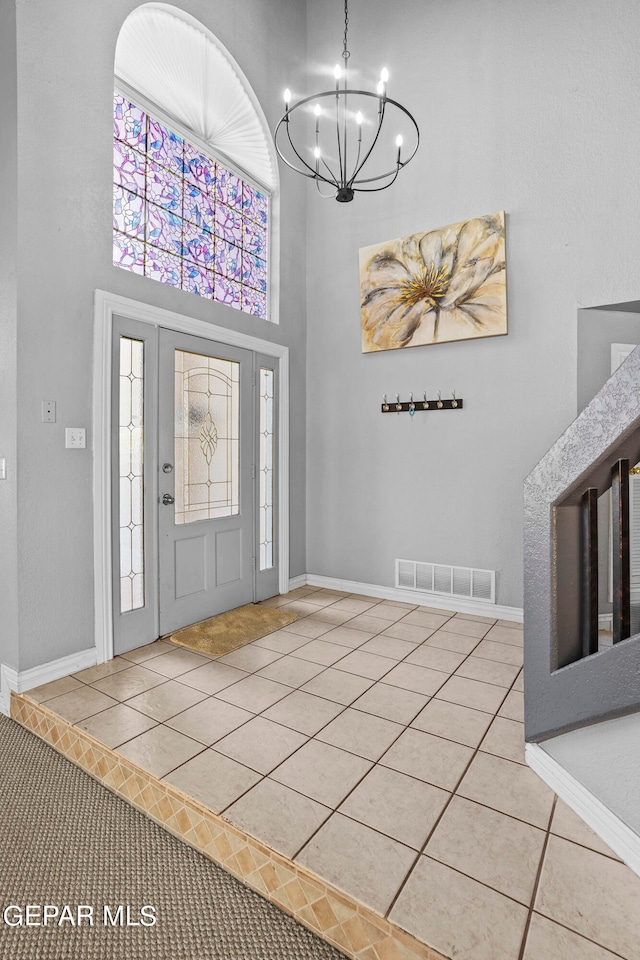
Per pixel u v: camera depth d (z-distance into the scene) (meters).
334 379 4.19
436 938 1.18
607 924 1.20
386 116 3.85
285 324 4.09
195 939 1.32
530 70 3.28
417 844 1.46
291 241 4.16
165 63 3.22
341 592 4.16
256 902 1.44
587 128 3.12
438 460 3.71
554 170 3.22
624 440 1.42
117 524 2.81
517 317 3.37
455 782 1.74
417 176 3.72
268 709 2.23
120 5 2.77
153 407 3.00
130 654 2.85
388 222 3.87
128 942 1.31
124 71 3.01
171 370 3.12
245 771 1.79
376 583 4.05
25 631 2.40
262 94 3.84
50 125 2.43
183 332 3.20
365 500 4.07
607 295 3.09
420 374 3.76
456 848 1.44
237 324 3.61
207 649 2.92
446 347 3.64
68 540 2.56
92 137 2.63
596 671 1.47
